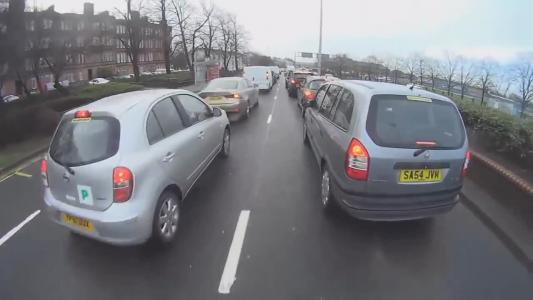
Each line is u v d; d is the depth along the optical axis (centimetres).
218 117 660
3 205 523
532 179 489
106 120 368
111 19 5994
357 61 4584
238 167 663
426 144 380
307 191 549
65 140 375
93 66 6844
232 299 315
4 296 322
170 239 403
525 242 395
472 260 374
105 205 351
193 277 345
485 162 544
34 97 1548
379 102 397
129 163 352
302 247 394
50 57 2017
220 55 6962
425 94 417
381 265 363
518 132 554
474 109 705
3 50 1206
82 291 328
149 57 8769
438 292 326
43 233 433
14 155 792
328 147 476
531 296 321
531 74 1934
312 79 1313
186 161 460
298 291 325
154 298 318
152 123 411
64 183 367
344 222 451
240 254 381
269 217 464
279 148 802
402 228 438
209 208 489
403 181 383
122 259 375
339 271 354
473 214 479
